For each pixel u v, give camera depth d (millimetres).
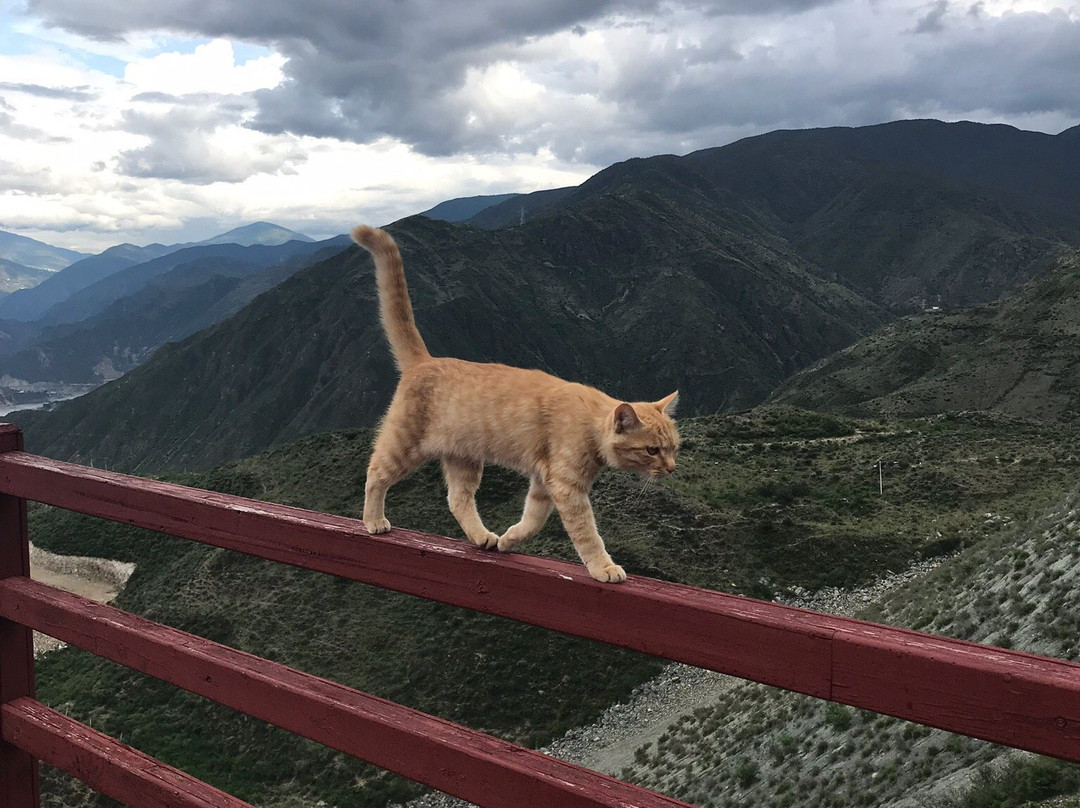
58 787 28266
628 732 32125
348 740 3281
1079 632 16984
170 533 4031
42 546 66312
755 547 44344
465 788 2963
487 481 46969
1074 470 50656
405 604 41812
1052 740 1958
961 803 13211
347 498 54156
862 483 52594
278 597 44438
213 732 34125
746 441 63906
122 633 4031
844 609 39094
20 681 4660
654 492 48312
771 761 20953
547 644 37406
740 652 2473
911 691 2168
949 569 30375
